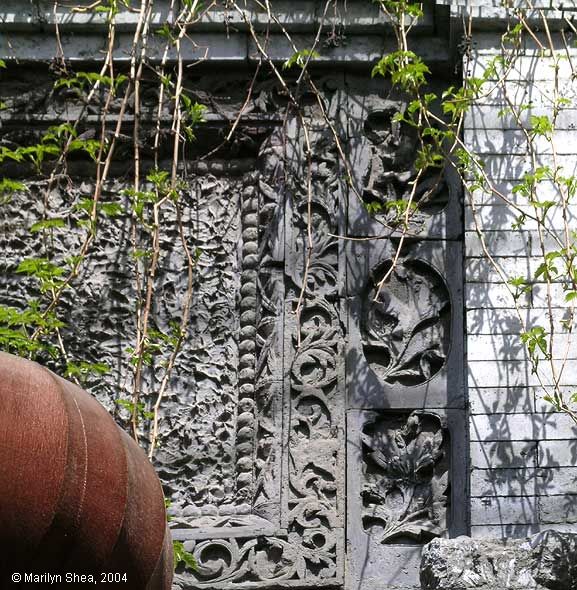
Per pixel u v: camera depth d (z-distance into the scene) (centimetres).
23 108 770
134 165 759
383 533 691
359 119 765
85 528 474
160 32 756
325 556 687
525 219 715
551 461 676
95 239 750
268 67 771
